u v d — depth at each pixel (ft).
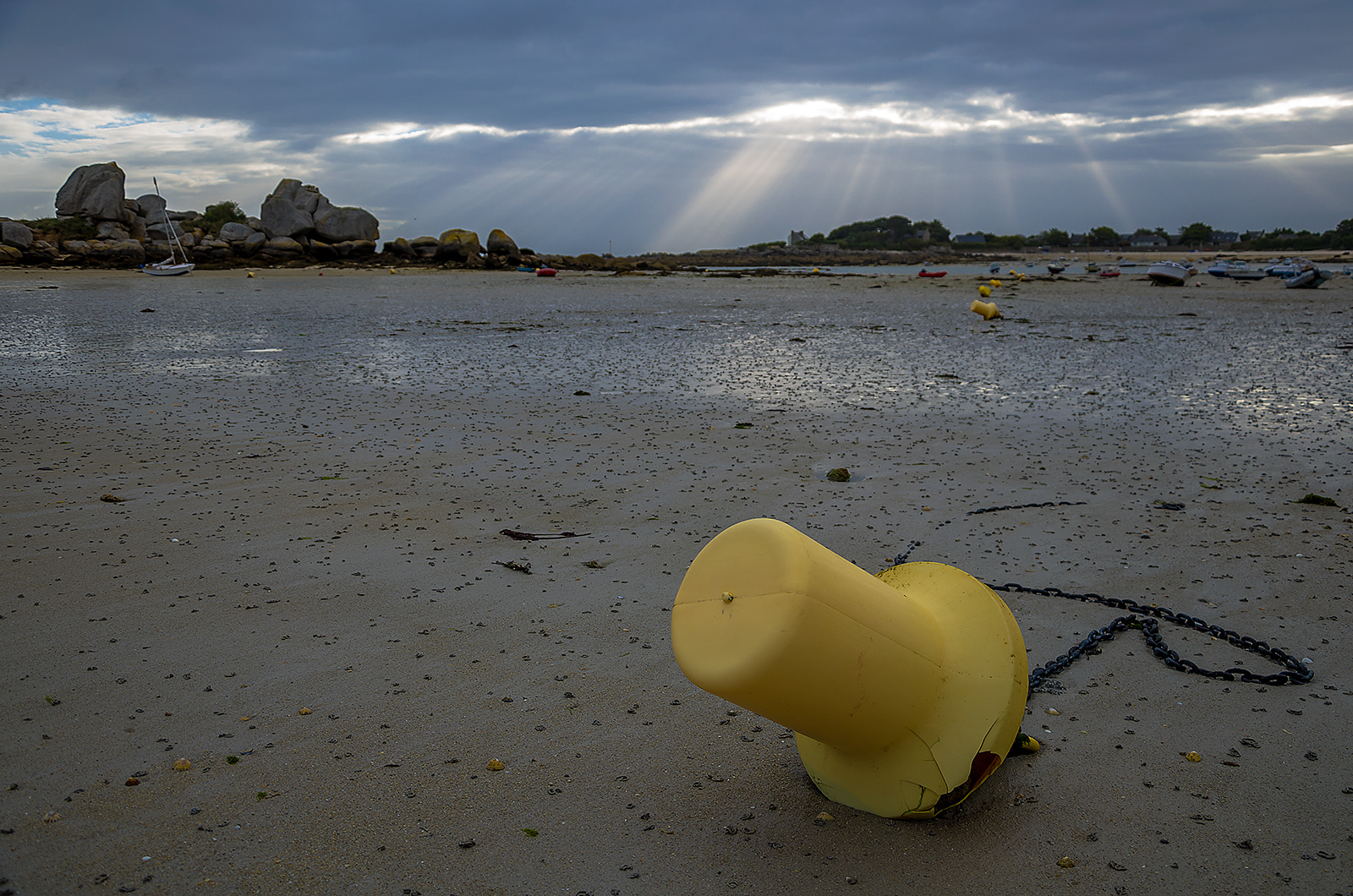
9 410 38.22
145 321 89.86
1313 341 72.49
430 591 18.16
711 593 10.48
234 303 119.96
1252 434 34.63
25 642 15.33
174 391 44.52
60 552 19.97
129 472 27.45
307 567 19.39
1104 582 18.97
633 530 22.43
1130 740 12.67
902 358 61.87
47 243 227.61
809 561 9.94
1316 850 10.11
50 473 26.96
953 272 294.05
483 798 11.10
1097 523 23.11
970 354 64.39
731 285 191.11
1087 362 59.36
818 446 32.63
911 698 10.54
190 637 15.67
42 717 12.81
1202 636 16.22
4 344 67.31
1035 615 17.24
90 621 16.26
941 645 11.02
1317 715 13.25
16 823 10.28
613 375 52.49
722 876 9.74
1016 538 21.97
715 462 29.91
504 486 26.61
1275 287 170.71
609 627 16.47
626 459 30.32
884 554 20.79
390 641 15.72
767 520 10.48
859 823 10.80
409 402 41.96
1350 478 27.58
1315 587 18.52
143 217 266.57
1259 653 15.34
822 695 9.98
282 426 35.53
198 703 13.33
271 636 15.83
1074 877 9.71
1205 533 22.20
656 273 276.82
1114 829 10.57
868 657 10.18
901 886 9.59
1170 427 36.40
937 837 10.48
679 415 39.11
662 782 11.60
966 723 10.44
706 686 10.07
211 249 256.73
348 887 9.39
